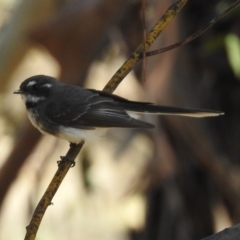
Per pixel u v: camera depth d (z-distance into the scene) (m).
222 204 11.62
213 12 11.88
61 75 10.46
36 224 7.07
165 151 11.08
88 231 13.03
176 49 10.39
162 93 10.38
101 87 11.55
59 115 9.84
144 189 11.63
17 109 13.59
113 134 12.14
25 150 10.20
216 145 11.77
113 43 11.59
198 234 11.84
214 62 11.80
